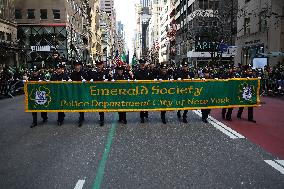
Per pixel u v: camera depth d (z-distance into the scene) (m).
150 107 11.32
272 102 17.67
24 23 53.56
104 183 5.69
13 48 42.03
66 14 54.66
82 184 5.64
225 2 49.47
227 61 57.50
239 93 11.70
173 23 91.25
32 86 10.95
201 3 59.50
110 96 11.17
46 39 53.75
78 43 66.06
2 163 6.88
